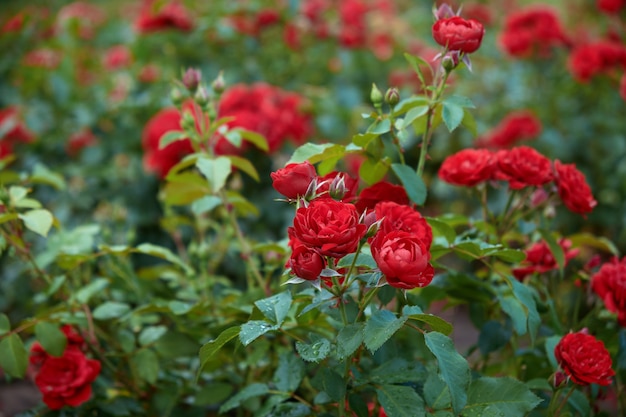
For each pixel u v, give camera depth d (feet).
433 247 5.53
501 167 6.17
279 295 4.87
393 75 14.98
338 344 4.50
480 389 4.90
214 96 6.73
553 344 5.84
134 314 6.60
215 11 13.29
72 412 6.41
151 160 10.71
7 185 11.34
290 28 14.48
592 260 6.78
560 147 13.30
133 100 12.71
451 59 5.29
